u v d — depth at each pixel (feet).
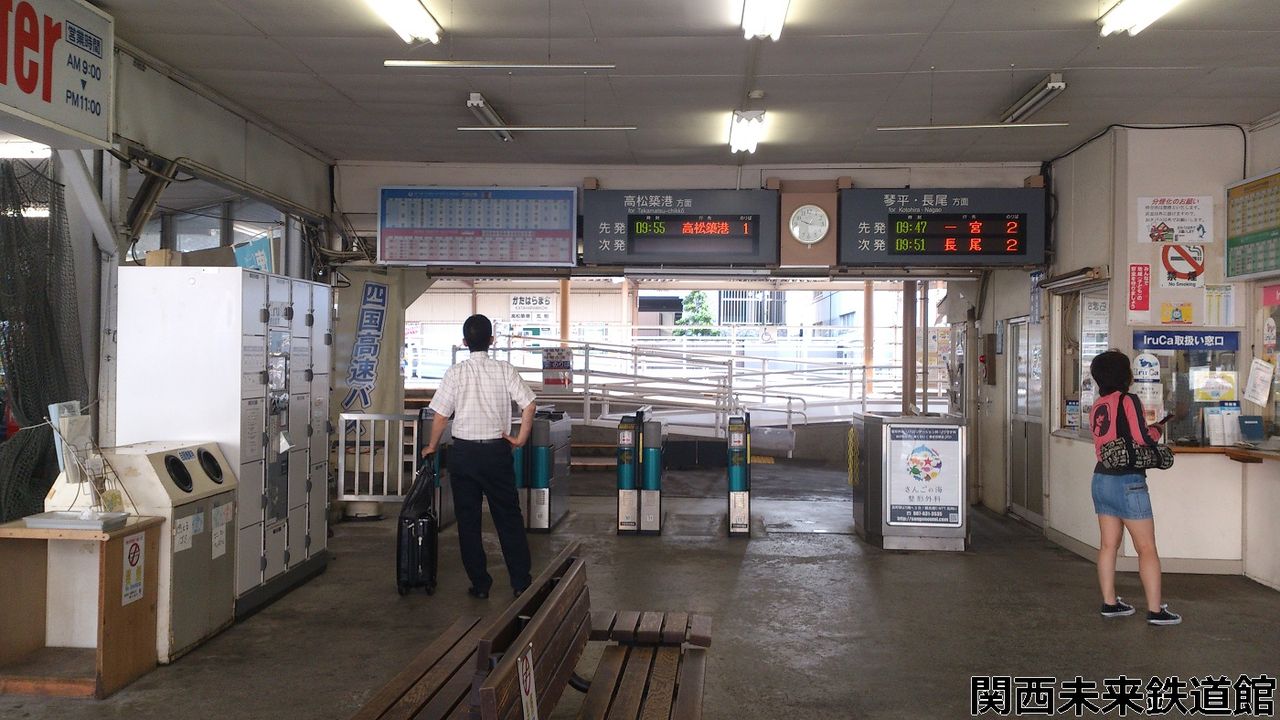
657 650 11.61
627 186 29.17
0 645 13.78
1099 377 18.07
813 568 21.72
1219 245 22.54
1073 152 25.63
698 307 88.84
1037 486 27.43
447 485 27.55
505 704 7.07
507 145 26.76
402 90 21.62
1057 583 20.57
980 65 19.56
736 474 25.34
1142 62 19.08
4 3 13.84
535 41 18.38
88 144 16.21
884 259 26.68
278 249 23.85
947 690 13.88
